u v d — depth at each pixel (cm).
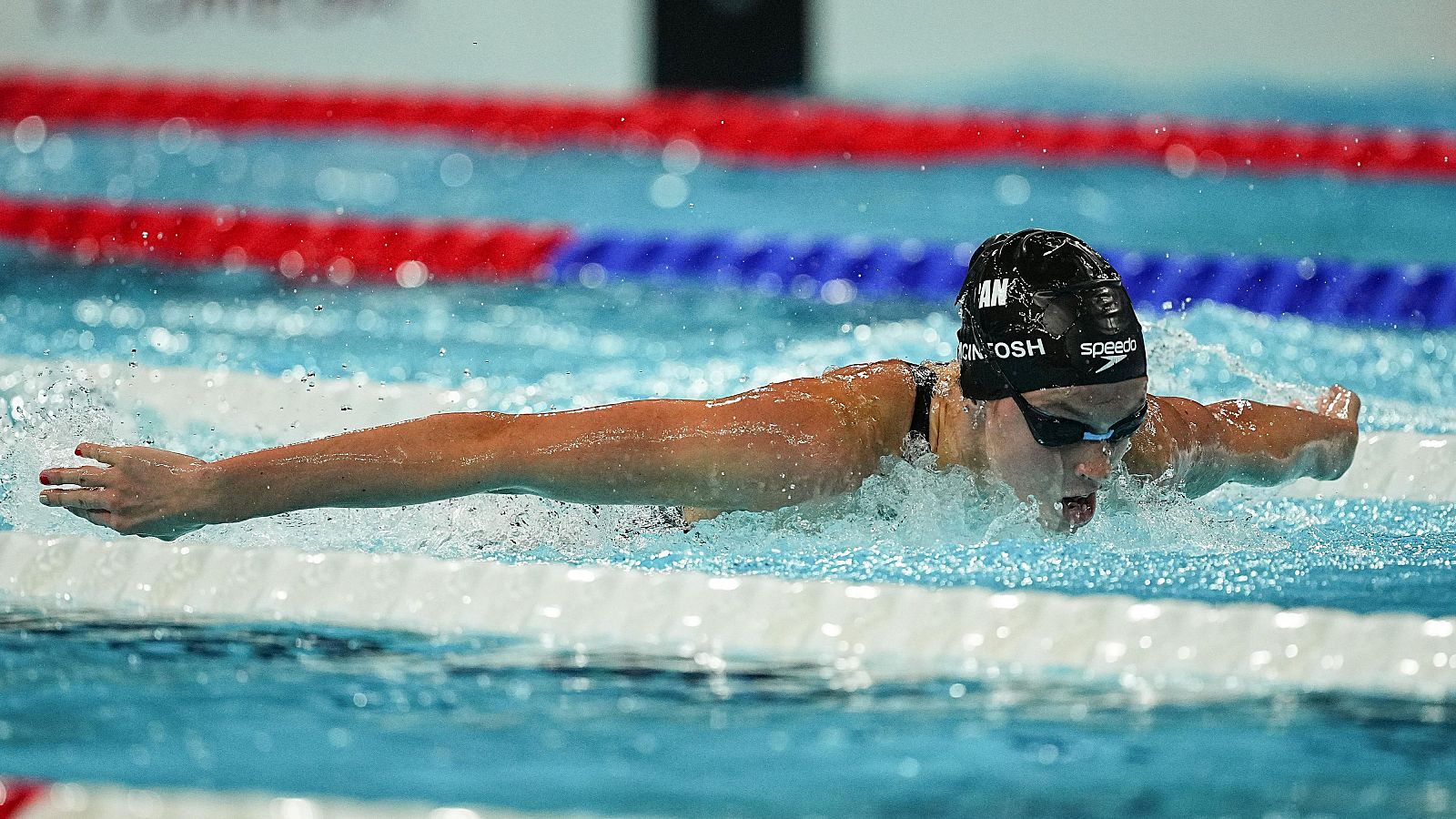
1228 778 548
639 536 858
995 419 768
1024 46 3291
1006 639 700
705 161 2716
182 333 1576
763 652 707
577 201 2323
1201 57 3247
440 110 2975
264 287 1845
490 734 590
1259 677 669
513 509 874
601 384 1340
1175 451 850
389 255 1977
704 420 780
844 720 611
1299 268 1758
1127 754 572
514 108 2942
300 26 3145
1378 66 3191
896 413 823
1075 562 808
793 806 520
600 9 3161
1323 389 1065
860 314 1686
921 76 3297
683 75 3180
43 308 1686
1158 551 837
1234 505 966
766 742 583
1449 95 3077
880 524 824
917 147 2725
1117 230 2103
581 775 548
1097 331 730
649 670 678
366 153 2742
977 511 813
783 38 3186
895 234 2088
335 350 1501
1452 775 550
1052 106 2980
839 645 709
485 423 790
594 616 746
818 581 748
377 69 3166
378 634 734
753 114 2881
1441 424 1185
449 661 690
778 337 1560
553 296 1806
